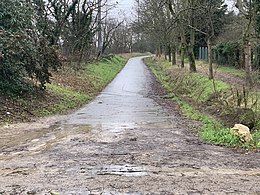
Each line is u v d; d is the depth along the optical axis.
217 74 28.23
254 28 25.09
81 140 9.85
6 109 13.82
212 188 6.08
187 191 5.93
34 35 17.14
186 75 27.16
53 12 28.03
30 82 17.80
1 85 15.35
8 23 15.50
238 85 19.64
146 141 9.73
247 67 19.83
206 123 12.63
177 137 10.33
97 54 48.88
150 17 46.94
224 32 45.47
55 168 7.23
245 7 22.30
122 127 11.93
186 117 14.25
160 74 39.34
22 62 15.80
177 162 7.68
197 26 29.28
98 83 28.72
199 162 7.69
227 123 12.32
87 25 35.38
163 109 16.69
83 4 34.19
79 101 19.17
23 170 7.11
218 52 41.09
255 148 9.02
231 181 6.45
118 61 60.75
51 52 17.66
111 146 9.12
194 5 25.80
